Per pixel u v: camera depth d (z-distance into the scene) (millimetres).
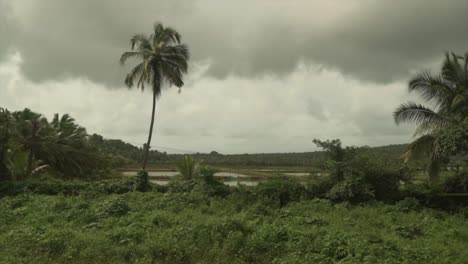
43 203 19703
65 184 26156
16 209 18125
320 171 24188
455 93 22750
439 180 23297
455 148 20125
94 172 41594
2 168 28609
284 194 23250
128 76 32406
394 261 9766
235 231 12297
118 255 10414
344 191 22094
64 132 39938
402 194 22703
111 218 15688
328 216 17719
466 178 22266
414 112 23438
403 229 14891
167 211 18500
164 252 10539
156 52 31859
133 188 26406
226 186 25125
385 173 22641
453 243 13055
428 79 23203
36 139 34312
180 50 32625
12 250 10359
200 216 16969
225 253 10578
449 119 22891
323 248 10766
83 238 11523
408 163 23297
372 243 11836
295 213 18250
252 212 18000
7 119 33031
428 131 23062
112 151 69688
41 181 27891
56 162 37250
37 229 12789
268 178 25438
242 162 71375
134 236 12047
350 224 15930
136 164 67125
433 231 15070
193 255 10484
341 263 9695
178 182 27219
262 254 10758
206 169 25906
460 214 20219
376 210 19703
